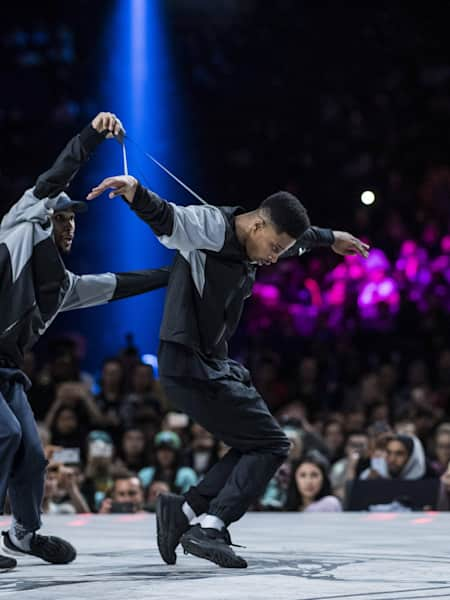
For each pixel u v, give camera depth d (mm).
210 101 20938
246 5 21859
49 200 4254
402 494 8211
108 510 8570
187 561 4461
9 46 20359
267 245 4184
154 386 12016
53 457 8641
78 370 12539
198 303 4215
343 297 17359
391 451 8742
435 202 18375
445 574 3895
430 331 16625
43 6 20672
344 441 10867
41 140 19219
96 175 18641
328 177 19812
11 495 4363
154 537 5746
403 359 16203
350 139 20141
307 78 21078
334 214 19359
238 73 21219
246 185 20000
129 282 4574
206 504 4379
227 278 4211
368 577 3816
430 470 8969
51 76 20125
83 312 17359
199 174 20141
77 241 18234
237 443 4344
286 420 10203
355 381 14742
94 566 4301
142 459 10266
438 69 20688
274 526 6375
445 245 17719
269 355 14320
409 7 21328
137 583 3703
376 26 21266
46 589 3574
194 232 4082
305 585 3604
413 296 17203
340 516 7305
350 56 21156
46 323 4375
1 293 4188
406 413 11531
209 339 4262
